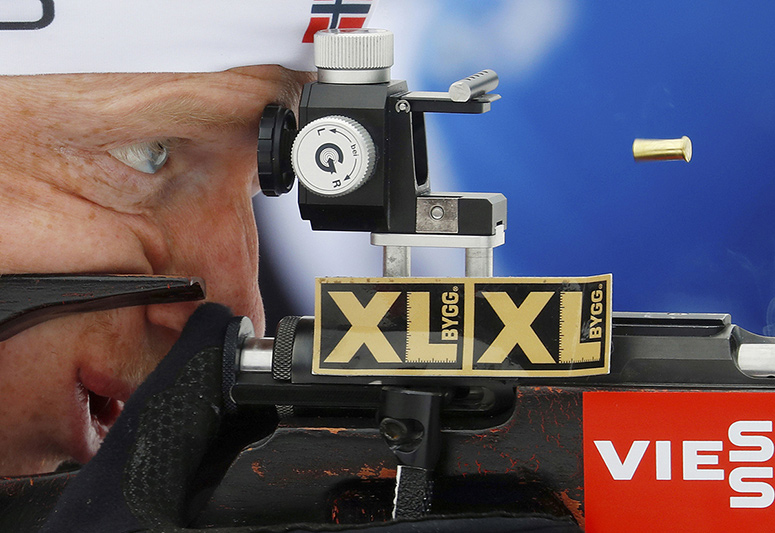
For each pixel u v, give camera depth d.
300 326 2.33
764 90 4.88
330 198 2.20
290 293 4.87
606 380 2.23
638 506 2.23
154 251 2.61
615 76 4.94
